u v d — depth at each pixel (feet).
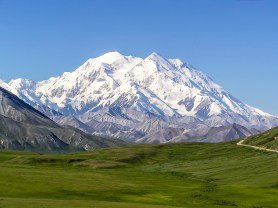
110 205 369.91
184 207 393.50
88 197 444.96
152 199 450.30
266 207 423.23
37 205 343.67
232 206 417.49
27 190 451.53
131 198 451.94
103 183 553.23
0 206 329.93
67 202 374.22
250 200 459.32
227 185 586.04
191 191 517.96
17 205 338.34
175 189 536.42
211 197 473.26
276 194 499.92
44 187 476.95
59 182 524.52
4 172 575.38
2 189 446.19
